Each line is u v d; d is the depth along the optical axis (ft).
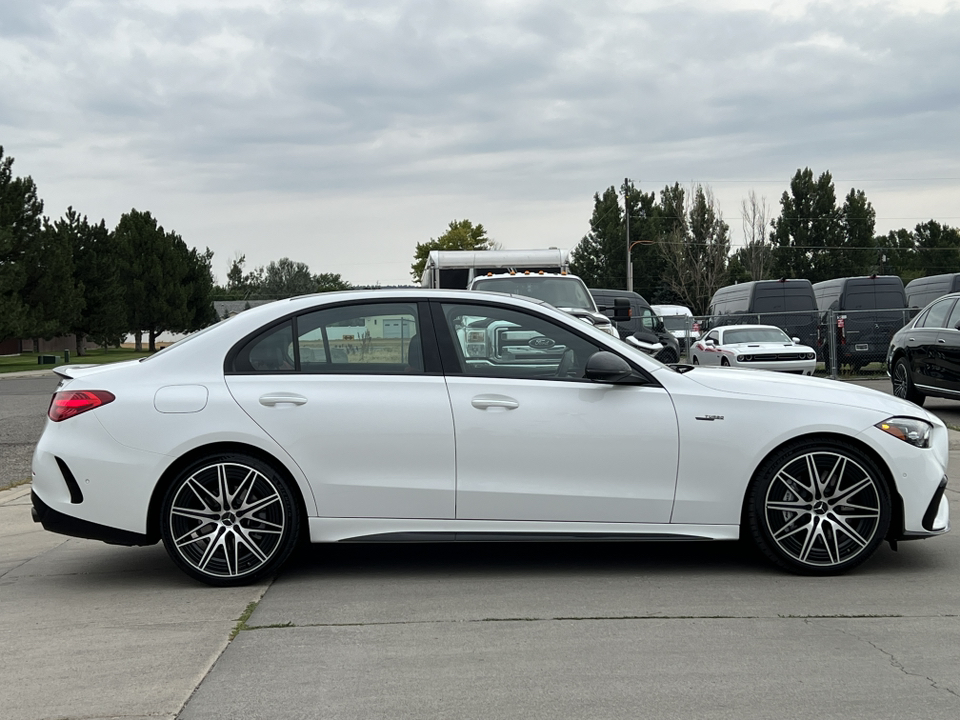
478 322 17.84
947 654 13.10
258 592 16.94
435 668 12.82
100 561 19.80
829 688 11.91
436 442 17.20
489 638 14.07
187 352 17.70
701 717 11.07
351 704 11.61
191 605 16.17
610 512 17.29
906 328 47.42
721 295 96.84
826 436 17.42
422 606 15.83
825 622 14.65
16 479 32.19
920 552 19.24
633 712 11.24
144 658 13.42
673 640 13.85
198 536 17.28
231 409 17.16
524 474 17.25
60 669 13.03
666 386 17.51
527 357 17.67
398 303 17.90
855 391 17.95
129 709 11.55
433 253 58.29
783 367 71.56
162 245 217.36
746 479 17.30
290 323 17.81
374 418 17.20
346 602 16.16
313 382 17.43
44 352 221.46
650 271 269.64
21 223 152.46
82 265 185.78
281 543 17.26
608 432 17.22
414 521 17.26
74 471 17.07
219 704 11.67
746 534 17.95
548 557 19.29
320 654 13.46
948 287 81.82
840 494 17.30
